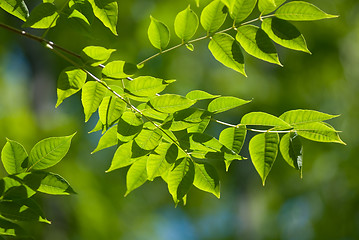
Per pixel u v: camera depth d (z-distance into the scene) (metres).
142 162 3.08
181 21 3.02
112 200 11.02
